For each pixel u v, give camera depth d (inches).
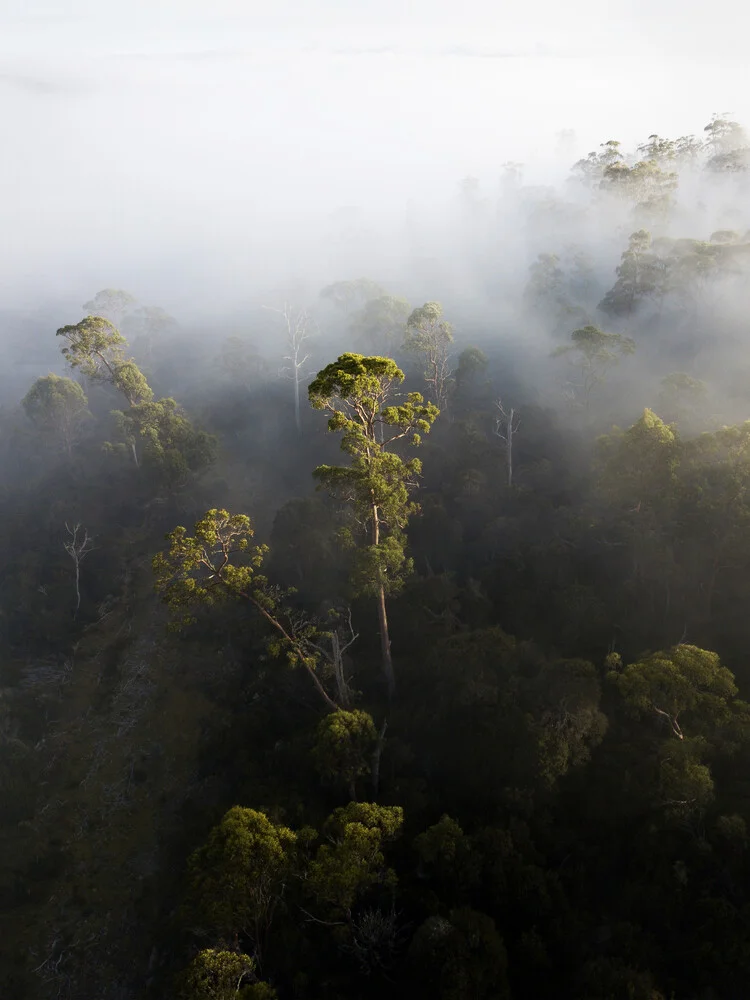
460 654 1748.3
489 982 1045.2
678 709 1262.3
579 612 1894.7
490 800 1441.9
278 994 1162.6
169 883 1553.9
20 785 1888.5
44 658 2423.7
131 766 1915.6
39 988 1417.3
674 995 1039.0
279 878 1098.7
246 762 1729.8
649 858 1239.5
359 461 1579.7
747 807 1218.0
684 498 1813.5
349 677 1801.2
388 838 1177.4
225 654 2182.6
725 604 1829.5
